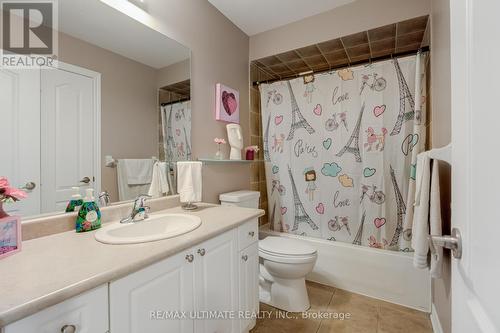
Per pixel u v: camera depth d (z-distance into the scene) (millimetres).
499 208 372
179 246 909
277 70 2719
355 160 1994
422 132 1716
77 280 634
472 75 487
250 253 1424
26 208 950
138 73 1412
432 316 1570
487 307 411
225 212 1463
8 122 904
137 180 1403
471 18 490
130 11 1359
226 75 2146
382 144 1868
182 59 1688
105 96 1249
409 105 1783
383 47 2195
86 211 1062
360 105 1959
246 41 2445
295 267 1625
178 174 1523
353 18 1953
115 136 1295
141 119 1430
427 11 1696
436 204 1107
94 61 1196
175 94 1645
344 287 1973
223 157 2055
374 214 1920
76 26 1124
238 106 2275
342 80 2035
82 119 1148
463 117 538
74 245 893
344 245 1987
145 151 1454
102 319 695
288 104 2289
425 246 1163
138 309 794
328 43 2123
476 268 464
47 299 562
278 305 1752
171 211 1489
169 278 906
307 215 2227
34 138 977
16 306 522
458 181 571
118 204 1295
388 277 1805
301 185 2244
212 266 1122
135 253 821
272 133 2375
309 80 2186
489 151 410
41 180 996
